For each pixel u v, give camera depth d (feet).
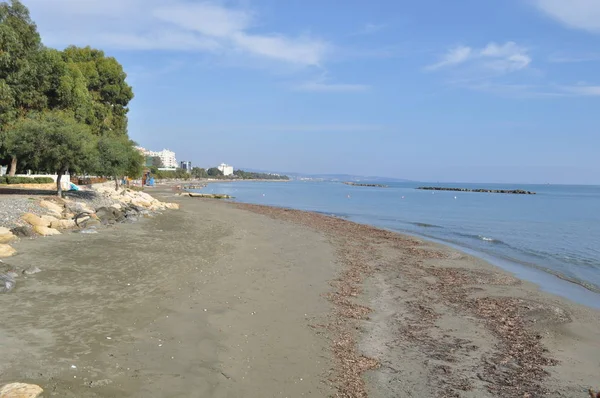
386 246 75.05
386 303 39.78
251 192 361.92
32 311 29.30
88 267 42.80
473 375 25.55
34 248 49.39
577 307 40.91
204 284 40.57
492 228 115.65
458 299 42.29
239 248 62.34
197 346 26.14
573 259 69.00
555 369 26.89
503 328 34.12
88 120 156.15
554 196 423.64
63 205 81.82
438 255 67.31
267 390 21.84
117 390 20.02
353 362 26.25
